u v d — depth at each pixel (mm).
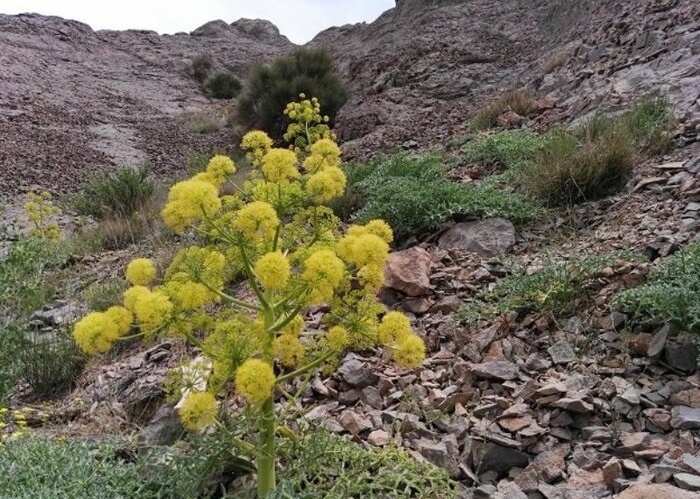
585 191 3166
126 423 2121
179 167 8836
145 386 2262
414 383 1993
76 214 5953
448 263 2764
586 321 2117
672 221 2637
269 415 1399
